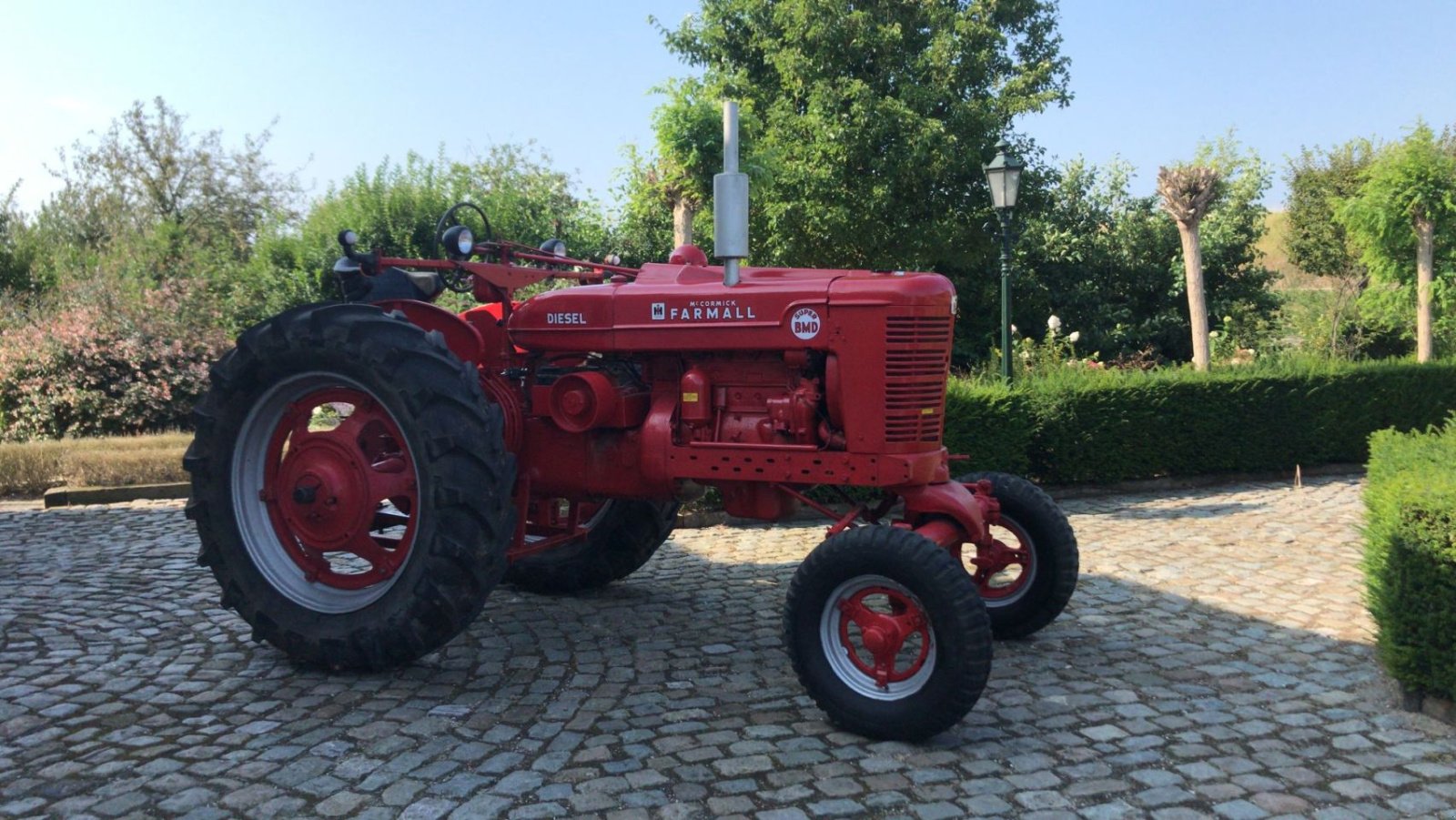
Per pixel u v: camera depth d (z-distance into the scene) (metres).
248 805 3.10
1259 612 5.35
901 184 16.31
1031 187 17.44
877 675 3.69
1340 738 3.69
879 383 4.00
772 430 4.25
